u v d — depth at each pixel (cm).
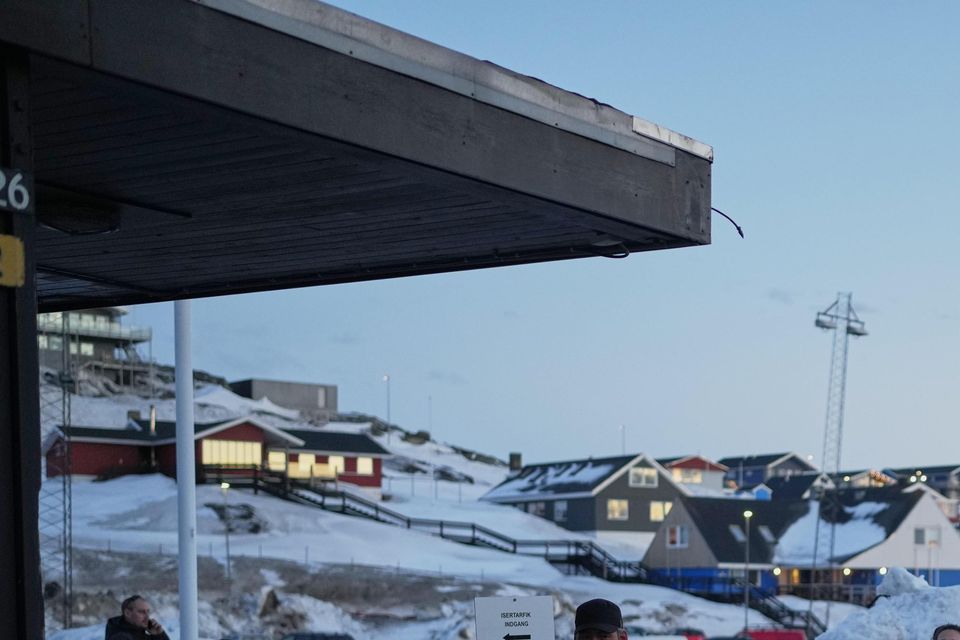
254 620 5653
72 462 9388
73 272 1175
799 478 14600
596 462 12206
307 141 736
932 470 16888
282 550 7812
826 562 9194
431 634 5766
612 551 10531
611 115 911
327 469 11612
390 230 1009
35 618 589
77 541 7319
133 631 1100
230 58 683
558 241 1038
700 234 989
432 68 787
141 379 17038
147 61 646
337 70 736
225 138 781
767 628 7281
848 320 11000
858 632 2053
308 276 1196
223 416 16038
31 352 609
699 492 13988
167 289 1269
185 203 937
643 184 940
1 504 589
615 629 551
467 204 921
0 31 589
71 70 626
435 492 13138
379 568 7319
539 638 998
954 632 884
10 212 604
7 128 605
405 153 769
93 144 801
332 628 5791
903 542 9350
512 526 10844
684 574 9238
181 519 1945
